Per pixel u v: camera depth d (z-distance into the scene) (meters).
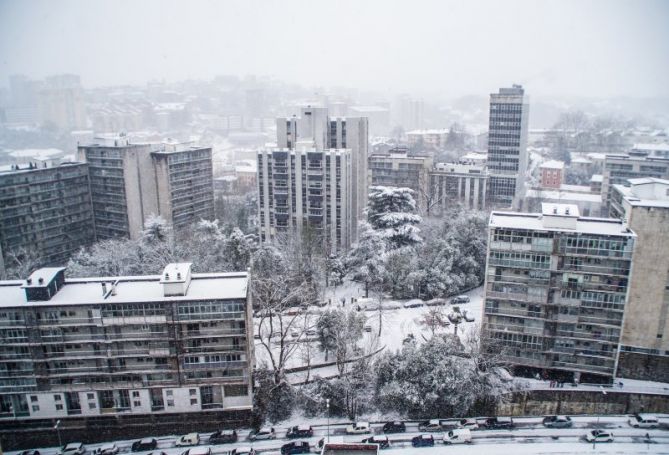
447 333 132.88
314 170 198.00
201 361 114.81
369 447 104.44
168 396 116.62
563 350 123.94
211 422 118.94
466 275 168.38
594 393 121.38
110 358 113.56
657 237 120.00
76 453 113.31
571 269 120.00
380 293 153.00
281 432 118.94
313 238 183.12
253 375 123.19
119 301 110.81
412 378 121.56
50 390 114.50
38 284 111.75
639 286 123.06
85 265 176.75
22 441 116.62
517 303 124.50
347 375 125.56
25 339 111.56
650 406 121.19
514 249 121.94
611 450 111.38
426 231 189.12
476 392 120.06
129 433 118.38
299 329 141.38
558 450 111.50
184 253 170.75
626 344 126.88
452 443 113.62
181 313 111.94
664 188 137.12
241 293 113.50
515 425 119.62
